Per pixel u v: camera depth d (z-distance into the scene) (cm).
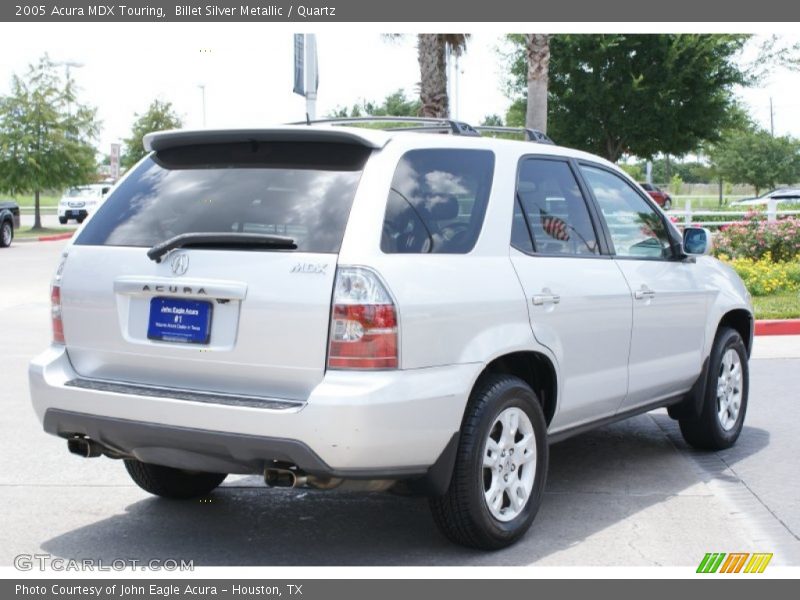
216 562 483
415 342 438
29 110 3972
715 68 3177
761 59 3166
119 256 477
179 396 449
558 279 532
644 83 3169
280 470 433
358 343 424
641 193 655
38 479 627
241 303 440
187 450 449
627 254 614
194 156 498
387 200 452
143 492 601
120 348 473
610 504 580
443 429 449
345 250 432
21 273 2111
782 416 808
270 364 435
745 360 729
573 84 3238
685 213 2080
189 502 582
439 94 1730
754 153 7119
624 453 705
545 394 541
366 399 419
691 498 592
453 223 483
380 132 475
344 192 450
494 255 498
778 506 576
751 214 1994
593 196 597
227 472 460
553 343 523
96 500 584
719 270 711
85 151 4125
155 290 460
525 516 506
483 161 516
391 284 433
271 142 480
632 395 607
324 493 600
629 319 590
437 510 477
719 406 701
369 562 482
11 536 521
